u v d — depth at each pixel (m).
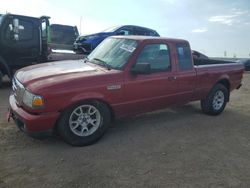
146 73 4.78
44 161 3.88
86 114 4.40
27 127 3.96
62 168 3.72
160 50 5.24
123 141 4.72
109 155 4.17
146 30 13.91
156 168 3.87
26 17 8.92
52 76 4.29
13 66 8.95
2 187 3.23
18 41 8.85
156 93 5.17
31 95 3.94
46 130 4.04
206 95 6.28
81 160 3.97
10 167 3.67
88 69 4.70
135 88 4.80
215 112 6.53
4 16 8.55
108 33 12.48
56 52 10.53
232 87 6.89
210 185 3.53
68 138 4.27
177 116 6.31
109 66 4.88
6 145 4.29
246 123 6.15
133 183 3.47
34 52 9.28
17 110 4.17
